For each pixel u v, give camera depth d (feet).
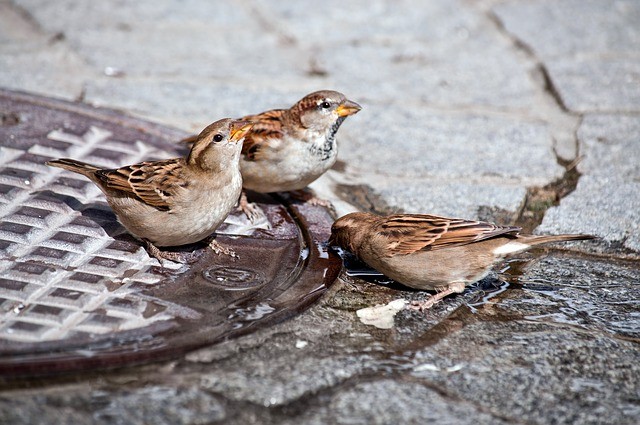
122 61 51.90
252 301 28.76
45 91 46.19
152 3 61.87
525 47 59.52
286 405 23.57
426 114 48.73
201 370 24.85
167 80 49.98
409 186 40.55
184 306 27.96
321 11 63.62
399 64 55.83
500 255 30.50
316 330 27.76
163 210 29.84
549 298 31.55
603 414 24.22
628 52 59.26
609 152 44.78
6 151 37.17
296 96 49.47
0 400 22.61
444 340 27.96
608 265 34.63
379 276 32.58
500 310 30.40
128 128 41.78
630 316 30.40
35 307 26.78
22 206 33.19
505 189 40.45
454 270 30.40
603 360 27.17
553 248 35.83
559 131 47.60
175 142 41.09
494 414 23.89
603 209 38.91
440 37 60.70
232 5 63.41
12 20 56.24
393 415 23.43
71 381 23.80
